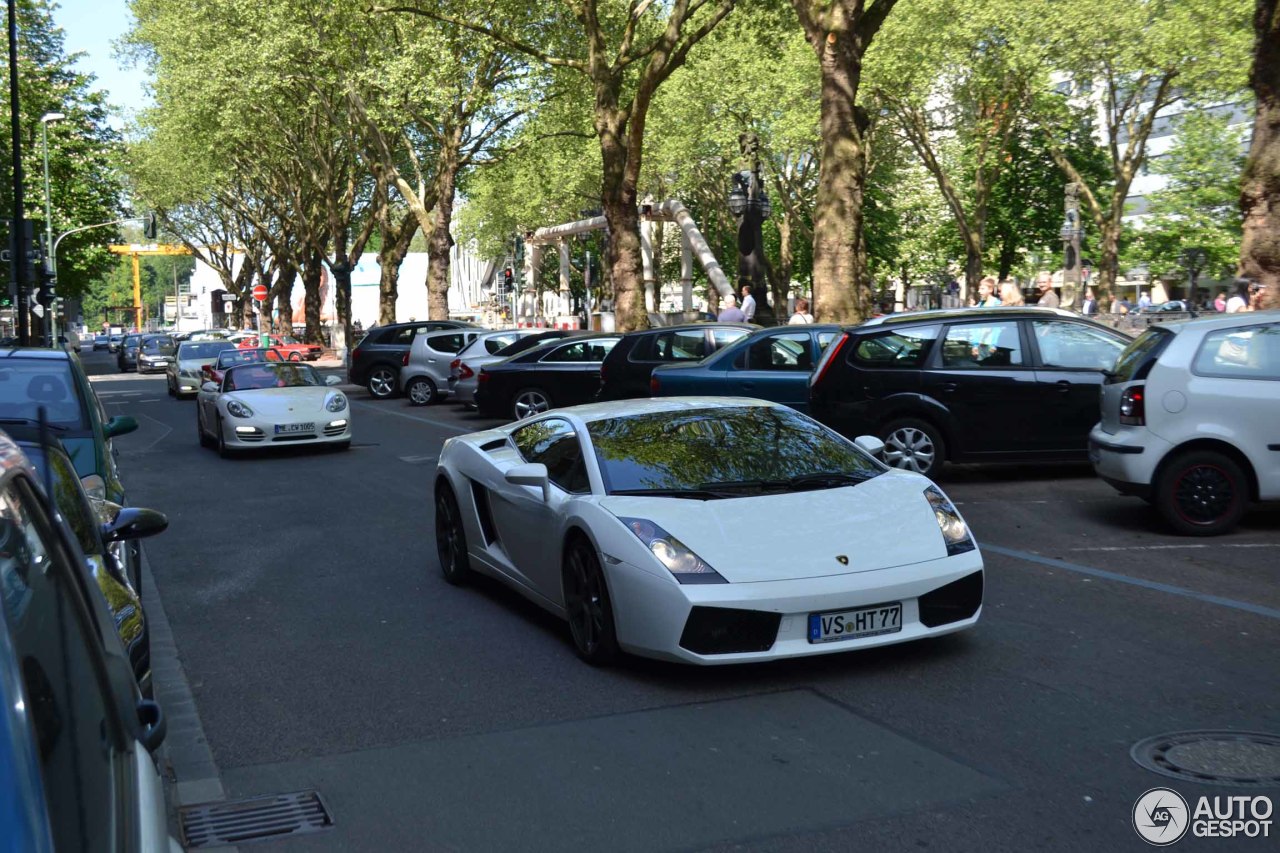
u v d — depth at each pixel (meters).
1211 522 8.80
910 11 34.69
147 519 4.96
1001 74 35.94
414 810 4.25
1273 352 8.76
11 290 35.41
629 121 26.17
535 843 3.92
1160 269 57.44
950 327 11.79
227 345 33.56
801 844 3.83
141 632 4.40
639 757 4.68
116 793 1.95
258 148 49.97
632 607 5.56
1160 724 4.84
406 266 78.50
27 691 1.80
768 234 59.81
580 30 30.20
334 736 5.11
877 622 5.54
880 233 55.84
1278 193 12.64
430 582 8.24
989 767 4.43
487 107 35.28
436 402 27.38
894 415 11.74
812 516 5.84
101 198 49.94
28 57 44.62
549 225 60.66
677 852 3.80
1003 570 7.89
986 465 13.27
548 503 6.48
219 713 5.51
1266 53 12.55
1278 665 5.61
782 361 13.34
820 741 4.77
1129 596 7.06
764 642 5.41
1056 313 11.84
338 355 55.94
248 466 16.12
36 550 2.29
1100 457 9.36
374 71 32.41
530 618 7.09
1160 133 63.94
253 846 3.99
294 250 60.22
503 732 5.05
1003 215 50.62
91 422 7.93
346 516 11.34
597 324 49.75
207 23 35.22
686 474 6.27
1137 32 32.81
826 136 17.84
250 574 8.77
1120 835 3.82
